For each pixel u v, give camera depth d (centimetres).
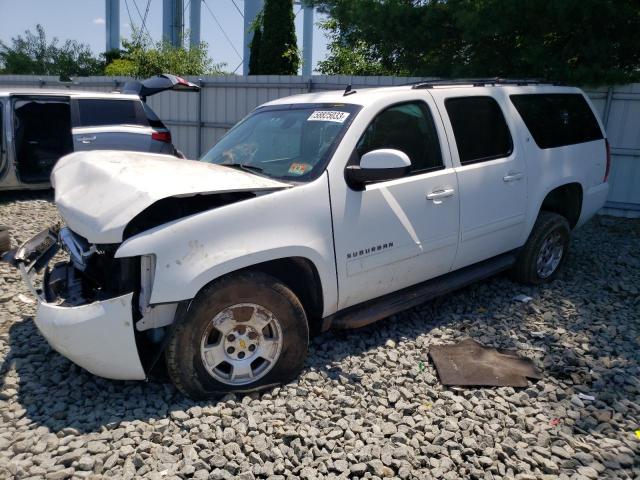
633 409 344
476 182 455
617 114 888
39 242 411
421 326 455
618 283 568
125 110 966
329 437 307
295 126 422
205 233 321
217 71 2244
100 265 356
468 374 375
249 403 336
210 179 341
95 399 340
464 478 281
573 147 555
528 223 512
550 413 339
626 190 903
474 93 477
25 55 3662
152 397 339
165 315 321
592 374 382
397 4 882
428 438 311
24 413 325
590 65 802
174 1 3045
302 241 351
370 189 388
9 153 905
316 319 386
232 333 338
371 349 412
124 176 340
